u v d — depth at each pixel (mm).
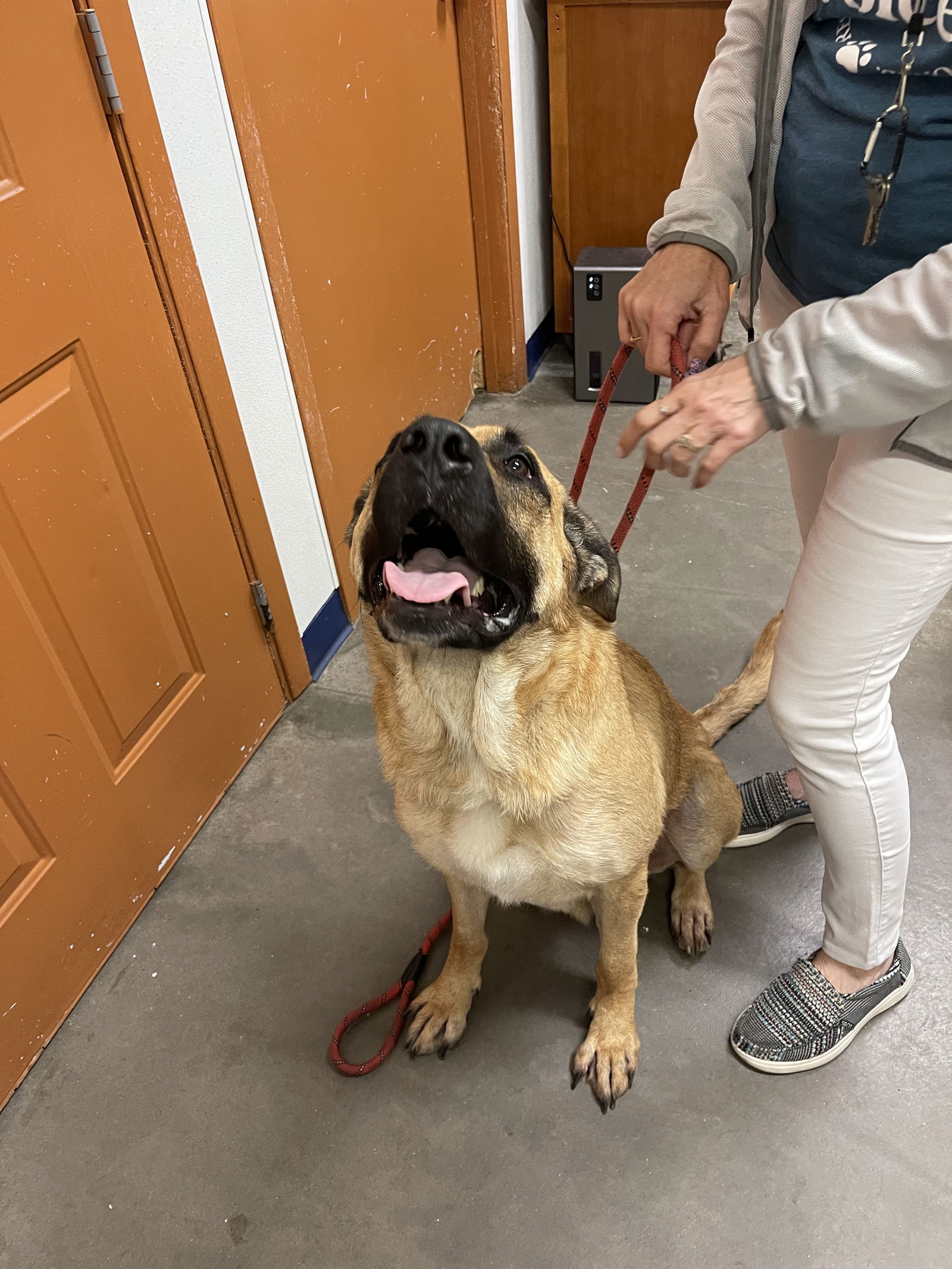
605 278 3654
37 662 1807
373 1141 1756
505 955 2066
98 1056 1937
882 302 1042
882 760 1498
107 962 2115
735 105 1537
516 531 1388
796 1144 1689
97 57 1696
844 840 1573
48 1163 1767
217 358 2156
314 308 2607
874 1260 1536
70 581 1852
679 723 1951
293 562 2633
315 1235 1632
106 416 1875
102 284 1810
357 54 2635
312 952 2098
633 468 3512
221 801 2455
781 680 1483
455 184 3486
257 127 2205
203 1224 1662
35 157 1615
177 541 2135
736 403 1121
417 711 1530
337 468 2846
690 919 2023
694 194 1546
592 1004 1904
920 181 1245
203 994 2037
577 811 1528
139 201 1868
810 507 1965
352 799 2432
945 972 1927
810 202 1403
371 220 2871
